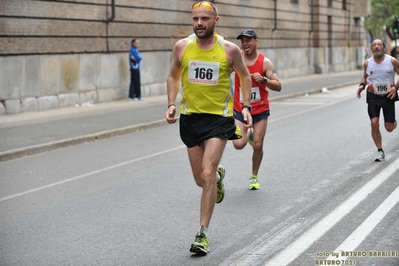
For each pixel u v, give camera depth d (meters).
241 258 11.20
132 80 44.47
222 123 11.95
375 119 20.41
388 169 19.22
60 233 13.14
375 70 20.30
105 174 19.78
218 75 11.88
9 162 22.78
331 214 14.00
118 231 13.21
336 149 23.36
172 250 11.84
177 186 17.66
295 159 21.44
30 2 36.00
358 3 98.62
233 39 62.25
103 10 42.47
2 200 16.42
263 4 68.56
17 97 35.56
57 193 17.14
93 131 28.89
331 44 89.00
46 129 29.52
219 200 13.72
